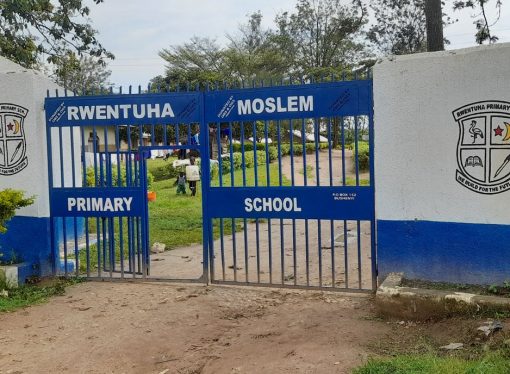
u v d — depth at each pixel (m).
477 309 4.53
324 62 46.12
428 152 5.32
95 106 6.55
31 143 6.75
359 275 5.78
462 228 5.22
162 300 5.86
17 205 6.18
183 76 35.34
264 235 10.38
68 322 5.27
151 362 4.34
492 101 5.01
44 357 4.46
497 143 5.02
